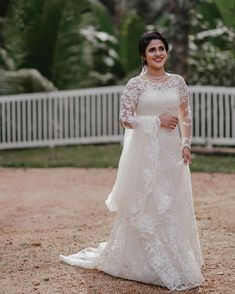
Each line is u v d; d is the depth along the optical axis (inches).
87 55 763.4
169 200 236.4
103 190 448.5
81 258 269.0
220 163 559.8
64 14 738.2
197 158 589.9
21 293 233.5
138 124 238.7
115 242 247.6
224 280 244.2
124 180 241.8
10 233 326.6
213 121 651.5
